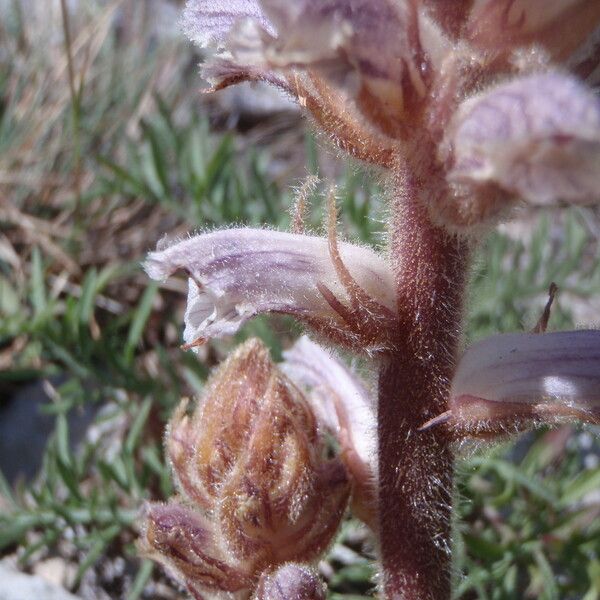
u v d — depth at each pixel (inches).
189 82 5.6
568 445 3.7
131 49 5.6
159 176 4.1
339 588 3.4
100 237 4.6
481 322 3.9
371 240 3.9
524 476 3.3
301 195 2.0
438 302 1.9
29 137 4.9
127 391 3.7
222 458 2.1
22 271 4.4
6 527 3.3
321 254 1.9
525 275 4.1
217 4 2.0
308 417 2.1
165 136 4.6
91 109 5.2
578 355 1.8
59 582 3.5
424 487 2.0
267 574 2.0
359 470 2.2
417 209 1.8
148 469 3.4
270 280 1.9
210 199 4.1
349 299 1.8
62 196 4.8
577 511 3.3
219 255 1.9
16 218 4.6
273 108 5.6
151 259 1.9
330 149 2.0
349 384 2.3
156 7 5.9
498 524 3.5
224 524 2.0
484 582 3.3
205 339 1.9
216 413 2.1
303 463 2.0
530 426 1.9
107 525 3.4
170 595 3.5
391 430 2.0
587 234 4.6
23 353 4.0
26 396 4.0
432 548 2.1
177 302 4.4
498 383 1.9
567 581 3.5
